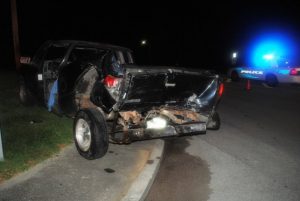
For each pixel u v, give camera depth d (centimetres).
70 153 545
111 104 515
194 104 625
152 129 549
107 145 514
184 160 577
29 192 409
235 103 1182
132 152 579
